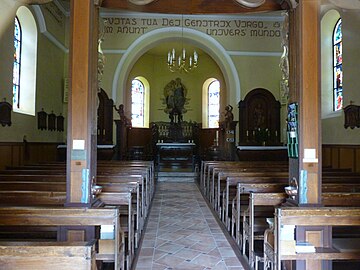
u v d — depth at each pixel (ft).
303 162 11.98
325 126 33.24
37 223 10.66
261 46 45.62
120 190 16.17
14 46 29.32
